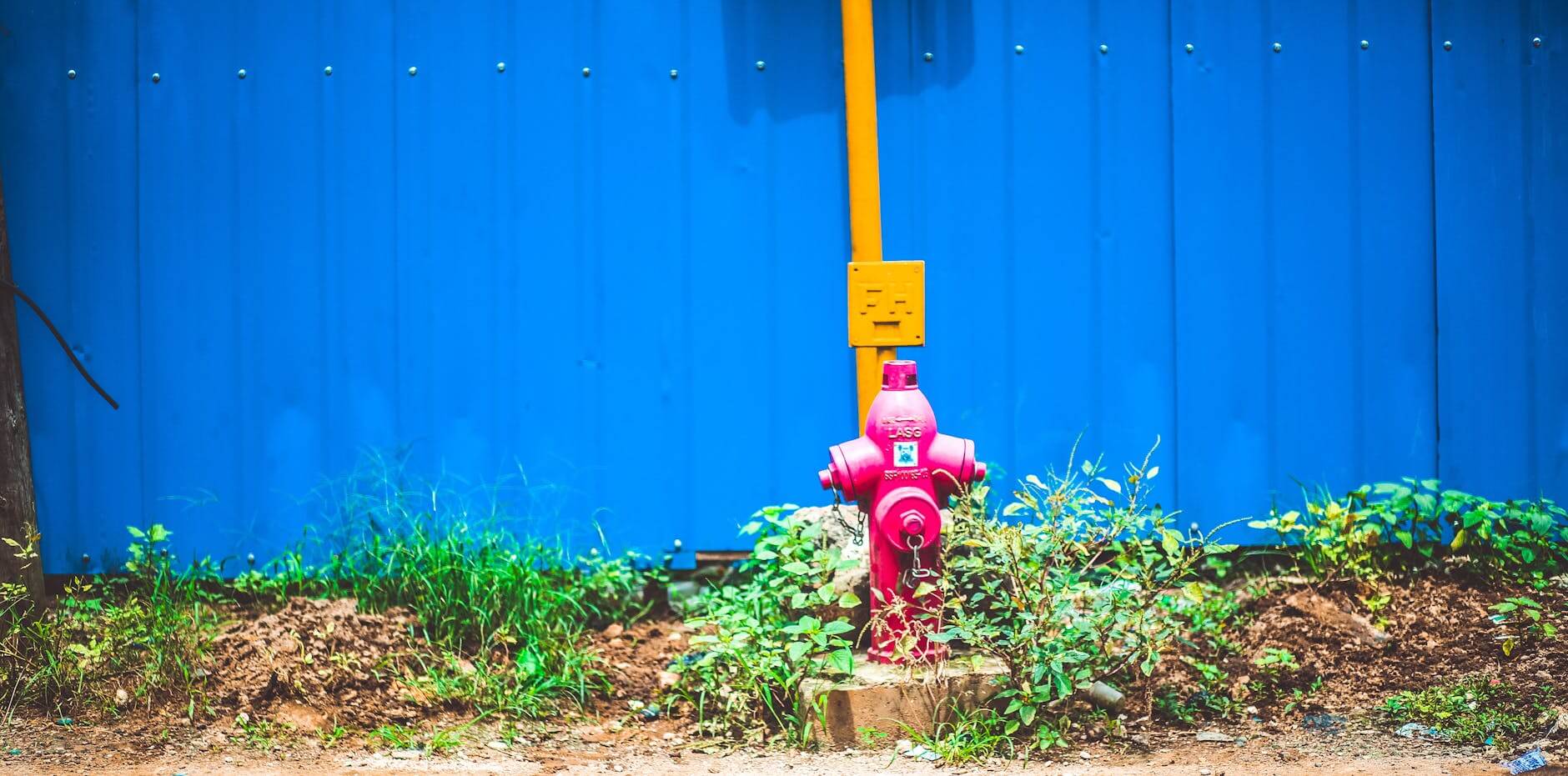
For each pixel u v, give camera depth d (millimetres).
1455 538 5855
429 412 6094
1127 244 6035
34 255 6078
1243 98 6031
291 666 5082
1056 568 4809
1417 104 6031
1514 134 6035
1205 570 6086
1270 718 4922
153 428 6113
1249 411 6070
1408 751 4516
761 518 6035
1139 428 6059
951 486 4898
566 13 6004
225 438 6113
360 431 6105
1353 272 6059
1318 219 6047
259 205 6074
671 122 6012
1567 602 5625
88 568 6105
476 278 6066
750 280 6027
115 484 6113
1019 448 6047
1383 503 5934
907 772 4477
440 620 5574
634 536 6090
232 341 6102
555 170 6039
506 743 4828
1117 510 5051
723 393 6051
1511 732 4605
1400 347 6074
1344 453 6082
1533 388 6078
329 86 6051
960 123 5996
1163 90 6012
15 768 4398
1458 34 6027
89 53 6047
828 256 6012
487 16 6016
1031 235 6020
